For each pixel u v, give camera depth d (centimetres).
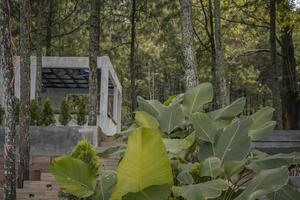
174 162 514
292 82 2069
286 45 2083
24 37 968
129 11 2272
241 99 621
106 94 1744
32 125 1202
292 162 473
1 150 1079
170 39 2241
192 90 677
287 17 1831
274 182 395
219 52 1391
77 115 1440
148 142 376
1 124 1220
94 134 1104
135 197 405
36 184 920
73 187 468
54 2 2114
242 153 500
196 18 2139
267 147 1259
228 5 2016
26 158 945
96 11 1283
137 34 2448
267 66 3084
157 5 2114
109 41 2498
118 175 398
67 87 2247
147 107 668
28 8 980
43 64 1762
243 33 2317
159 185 404
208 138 534
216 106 1691
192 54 918
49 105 1266
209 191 416
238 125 525
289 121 2050
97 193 468
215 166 483
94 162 649
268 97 3862
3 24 729
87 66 1770
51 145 1098
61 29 2392
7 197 725
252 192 395
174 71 3130
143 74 3756
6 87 731
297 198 447
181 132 627
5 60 731
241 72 2934
